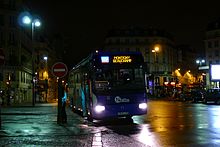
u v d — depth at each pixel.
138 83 20.78
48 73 111.25
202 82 92.44
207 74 89.19
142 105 20.72
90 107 21.31
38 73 97.94
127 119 23.80
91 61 20.78
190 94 66.62
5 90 68.38
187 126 18.28
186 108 38.44
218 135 14.40
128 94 20.61
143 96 20.80
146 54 127.88
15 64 72.12
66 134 15.80
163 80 126.88
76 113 30.53
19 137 14.83
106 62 20.62
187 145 11.82
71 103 34.31
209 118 23.42
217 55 119.25
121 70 20.70
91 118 21.59
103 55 20.64
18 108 42.34
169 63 134.88
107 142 13.01
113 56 20.72
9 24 73.44
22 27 79.25
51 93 116.25
